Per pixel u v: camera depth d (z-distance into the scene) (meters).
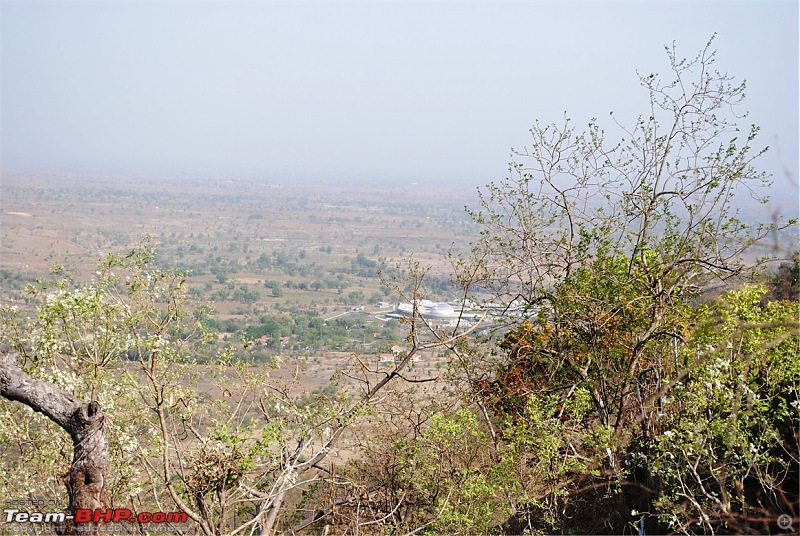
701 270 12.77
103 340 8.56
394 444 10.82
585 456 11.37
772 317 10.75
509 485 10.21
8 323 8.53
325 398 10.41
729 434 8.49
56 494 8.90
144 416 9.02
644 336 11.86
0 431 8.69
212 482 7.81
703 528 9.07
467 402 12.07
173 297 8.84
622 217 13.02
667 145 12.89
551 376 12.73
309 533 10.87
